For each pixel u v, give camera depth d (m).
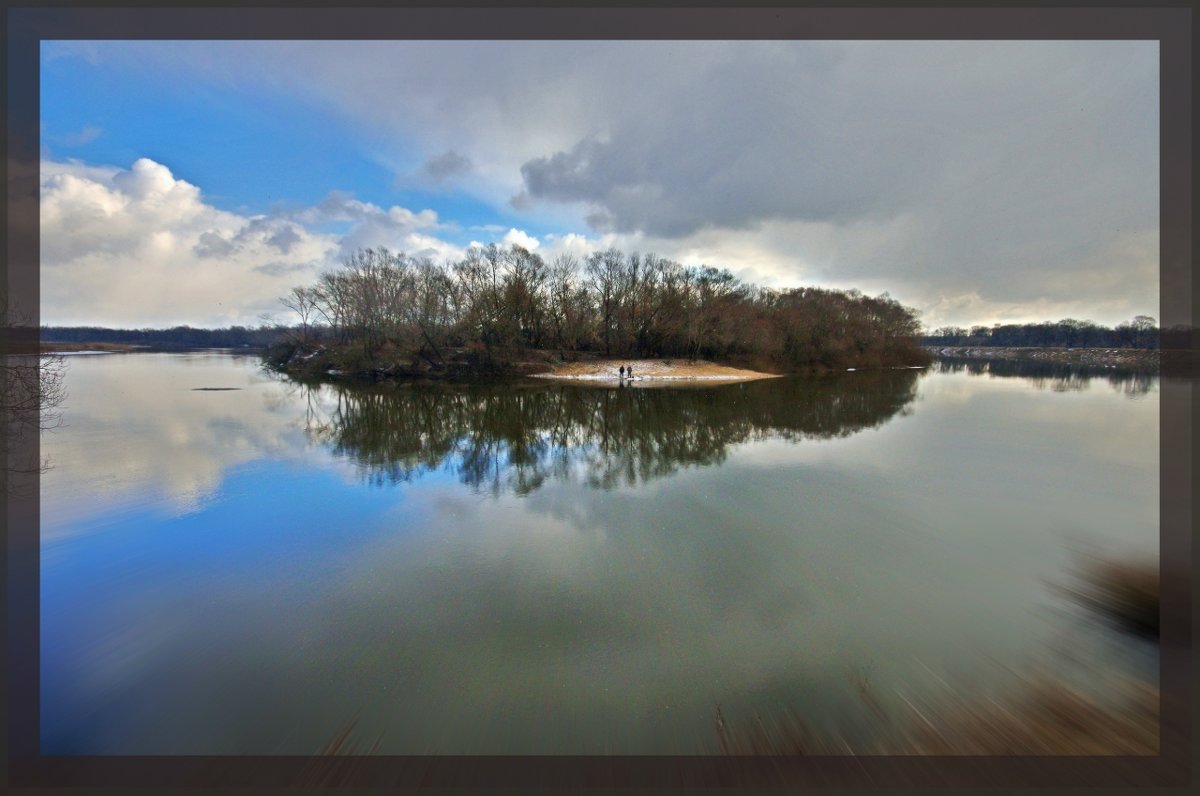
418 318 51.88
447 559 9.54
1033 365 89.19
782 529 11.02
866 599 7.91
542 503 12.94
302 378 48.72
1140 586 8.12
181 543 10.25
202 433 21.36
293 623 7.27
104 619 7.39
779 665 6.20
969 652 6.39
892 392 40.03
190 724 5.23
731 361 60.66
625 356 59.56
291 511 12.25
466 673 6.08
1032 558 9.40
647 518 11.76
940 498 13.14
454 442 20.66
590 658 6.39
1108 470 15.88
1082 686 5.60
